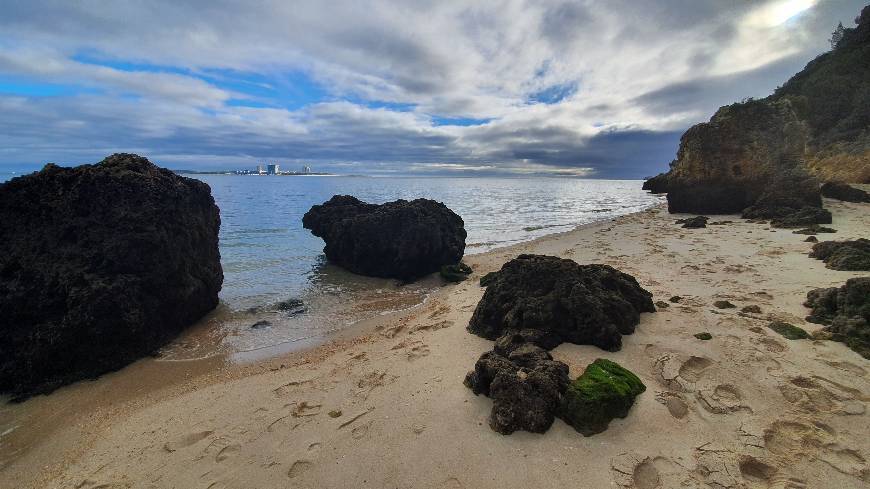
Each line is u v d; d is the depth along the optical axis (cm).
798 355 672
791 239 1603
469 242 2320
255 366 853
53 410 716
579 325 757
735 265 1258
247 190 6969
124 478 523
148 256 973
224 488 487
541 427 537
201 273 1146
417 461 503
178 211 1086
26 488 532
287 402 665
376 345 894
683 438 515
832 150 3769
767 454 482
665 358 683
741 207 2589
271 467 515
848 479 442
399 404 625
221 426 614
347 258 1689
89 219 957
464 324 936
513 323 789
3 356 802
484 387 621
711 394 589
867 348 662
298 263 1822
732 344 718
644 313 879
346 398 659
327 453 530
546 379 574
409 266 1559
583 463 484
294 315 1163
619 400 557
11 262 888
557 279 843
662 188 3622
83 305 849
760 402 570
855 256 1116
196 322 1114
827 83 4306
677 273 1220
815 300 839
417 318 1057
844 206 2333
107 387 788
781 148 2491
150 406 707
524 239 2375
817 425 520
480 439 532
